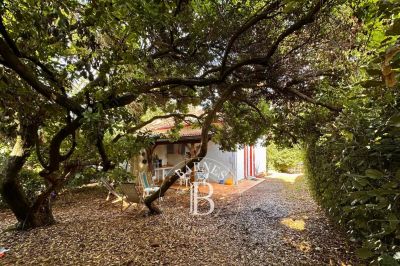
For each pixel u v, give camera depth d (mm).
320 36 3316
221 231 5027
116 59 2516
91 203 8008
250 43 3828
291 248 4094
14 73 2406
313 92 4512
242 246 4234
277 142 6730
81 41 2383
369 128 1805
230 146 7367
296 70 4059
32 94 2588
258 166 15547
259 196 8891
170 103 6273
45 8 2021
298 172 16641
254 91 5453
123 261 3619
